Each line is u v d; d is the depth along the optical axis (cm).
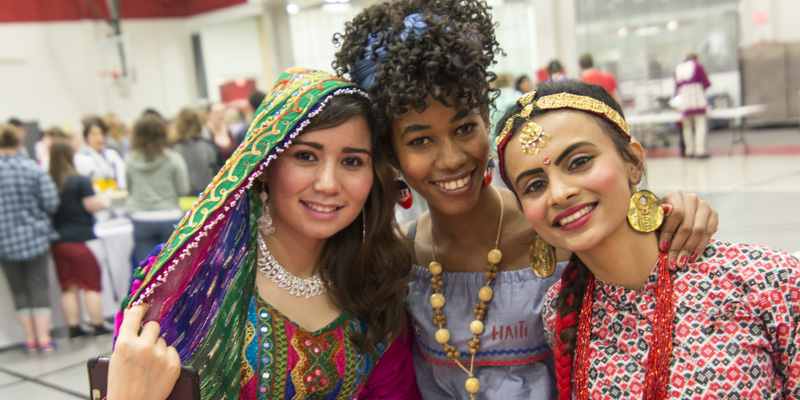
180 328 121
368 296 149
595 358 124
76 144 809
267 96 140
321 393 144
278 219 143
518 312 152
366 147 136
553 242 121
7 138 461
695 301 116
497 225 159
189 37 1411
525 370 154
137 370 109
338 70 144
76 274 488
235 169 125
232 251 130
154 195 469
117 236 523
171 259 115
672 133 1197
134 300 116
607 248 119
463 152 138
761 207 546
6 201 452
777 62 1109
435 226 165
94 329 495
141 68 1358
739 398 110
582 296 131
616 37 1171
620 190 115
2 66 1201
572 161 115
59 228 483
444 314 158
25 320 466
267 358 136
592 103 117
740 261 116
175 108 1402
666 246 120
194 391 114
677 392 113
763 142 993
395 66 129
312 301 146
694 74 902
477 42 131
